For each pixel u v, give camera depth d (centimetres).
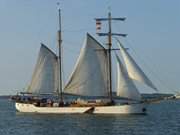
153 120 9125
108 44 10238
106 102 10238
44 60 10900
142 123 8481
